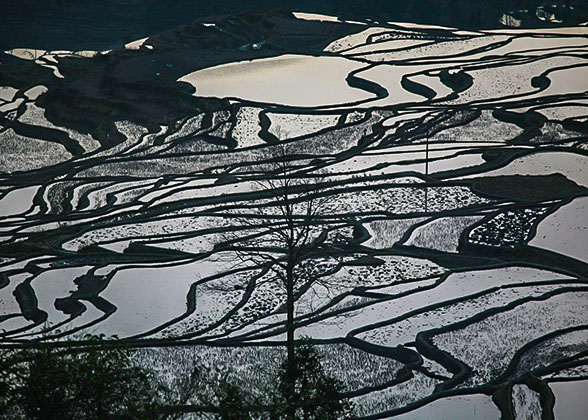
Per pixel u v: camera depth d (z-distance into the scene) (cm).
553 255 6806
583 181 8900
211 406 3197
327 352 5206
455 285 6241
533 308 5703
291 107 12688
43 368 3014
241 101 13038
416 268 6744
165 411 3062
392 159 10162
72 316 6062
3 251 7925
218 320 5841
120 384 3103
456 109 12119
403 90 13400
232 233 7819
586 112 11600
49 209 9631
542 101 12169
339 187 9144
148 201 9275
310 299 6144
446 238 7500
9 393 2998
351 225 7881
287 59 15650
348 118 12206
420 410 4303
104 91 14575
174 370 4953
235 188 9469
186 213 8575
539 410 4275
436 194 8750
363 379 4803
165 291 6469
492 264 6688
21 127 13775
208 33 19075
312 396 3622
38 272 7112
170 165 10912
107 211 9050
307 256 6925
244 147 11312
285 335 5497
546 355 4962
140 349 5350
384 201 8588
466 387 4550
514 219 7838
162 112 13262
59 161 12044
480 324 5478
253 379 4716
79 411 3042
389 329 5488
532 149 10000
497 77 13638
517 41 16212
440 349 5109
